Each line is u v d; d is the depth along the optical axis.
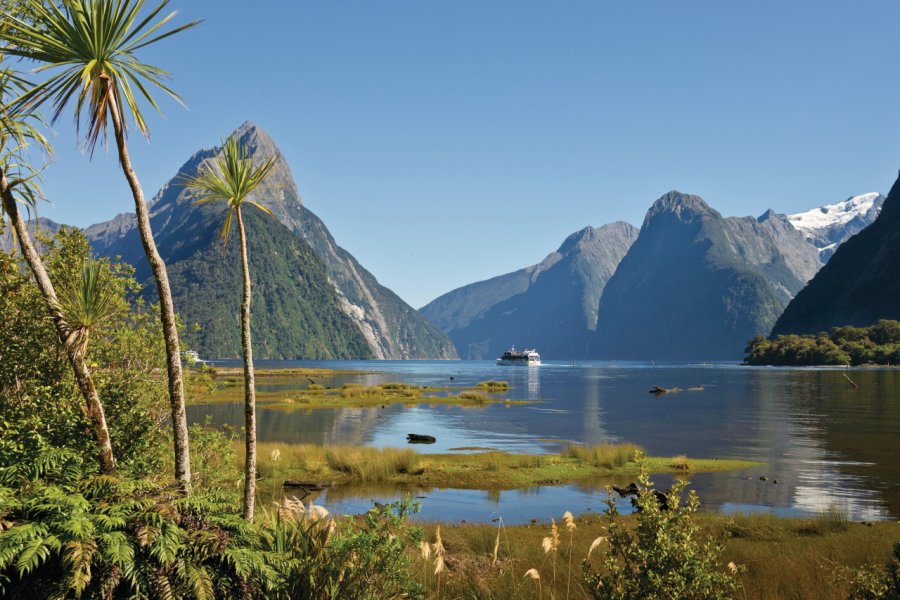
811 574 10.63
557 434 45.94
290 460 27.92
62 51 5.51
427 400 80.44
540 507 22.23
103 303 6.16
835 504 22.77
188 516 5.02
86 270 6.29
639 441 41.97
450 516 20.55
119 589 4.50
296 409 64.56
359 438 41.94
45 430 7.21
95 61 5.45
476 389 109.50
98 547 4.38
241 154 6.71
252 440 6.60
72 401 7.66
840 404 72.56
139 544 4.52
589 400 84.00
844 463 32.66
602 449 32.44
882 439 42.62
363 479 26.67
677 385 123.56
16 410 7.36
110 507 4.69
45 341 8.19
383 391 95.38
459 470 28.77
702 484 26.88
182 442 6.12
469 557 12.56
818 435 45.00
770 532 16.41
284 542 5.80
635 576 5.58
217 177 6.65
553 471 28.91
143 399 9.65
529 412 65.50
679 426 51.72
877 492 25.17
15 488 4.99
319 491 24.17
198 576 4.55
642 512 5.79
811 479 28.06
